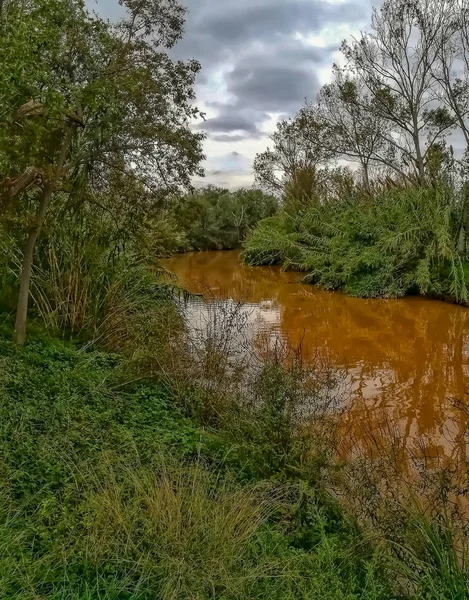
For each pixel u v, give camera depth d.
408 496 3.86
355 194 20.30
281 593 2.70
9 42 4.50
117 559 2.78
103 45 5.60
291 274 20.59
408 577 3.00
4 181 5.27
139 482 3.34
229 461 4.23
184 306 9.16
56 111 4.92
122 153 6.46
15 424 3.96
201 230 34.38
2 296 6.85
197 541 2.89
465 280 13.98
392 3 20.38
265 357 5.96
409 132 21.23
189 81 6.32
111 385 5.43
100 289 7.25
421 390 7.19
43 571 2.66
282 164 29.47
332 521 3.53
